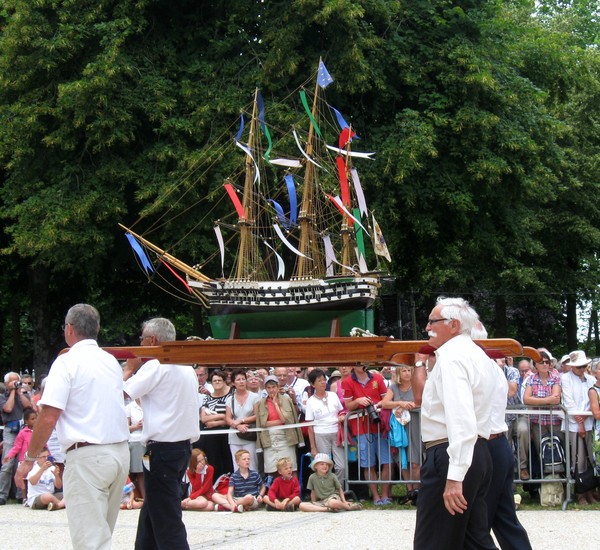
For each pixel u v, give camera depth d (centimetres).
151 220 2139
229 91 2052
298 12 1991
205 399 1391
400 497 1365
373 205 2062
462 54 2138
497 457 707
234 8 2136
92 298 3009
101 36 2072
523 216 2539
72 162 2078
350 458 1325
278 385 1369
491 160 2111
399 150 2017
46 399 678
